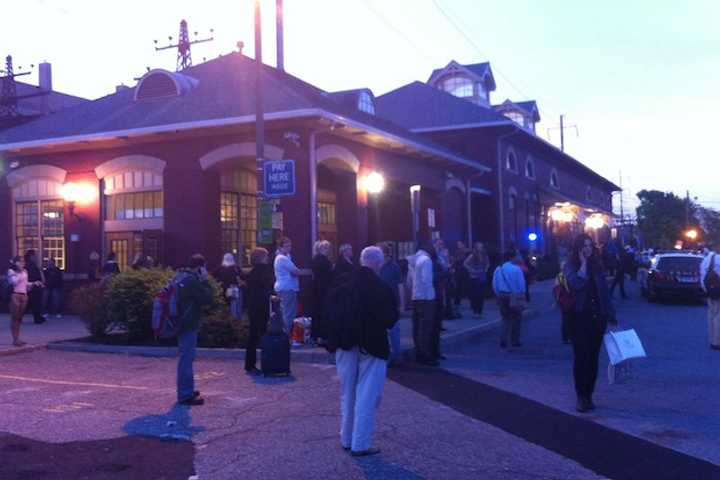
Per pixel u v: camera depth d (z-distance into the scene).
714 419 8.19
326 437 7.38
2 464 6.57
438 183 26.47
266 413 8.45
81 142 19.50
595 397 9.33
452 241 29.75
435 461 6.58
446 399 9.22
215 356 12.55
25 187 21.38
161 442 7.29
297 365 11.69
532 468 6.40
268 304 11.14
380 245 11.94
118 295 13.83
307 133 17.73
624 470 6.36
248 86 19.42
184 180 18.81
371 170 21.20
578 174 51.97
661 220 80.75
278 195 14.55
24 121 32.91
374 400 6.77
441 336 14.57
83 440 7.38
